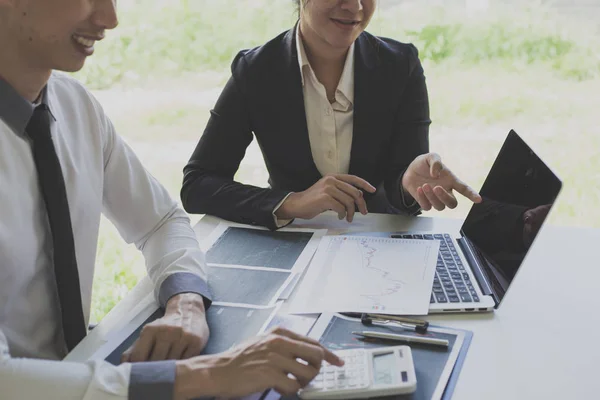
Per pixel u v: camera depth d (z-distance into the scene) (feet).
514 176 4.21
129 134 11.19
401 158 5.56
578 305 3.87
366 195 5.68
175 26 13.29
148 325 3.56
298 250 4.56
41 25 3.47
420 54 11.89
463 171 9.59
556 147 9.82
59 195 3.75
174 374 3.08
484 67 11.72
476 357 3.45
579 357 3.44
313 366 3.15
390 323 3.70
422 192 4.84
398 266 4.24
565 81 11.23
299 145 5.52
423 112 5.64
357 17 5.02
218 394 3.07
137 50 12.95
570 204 9.05
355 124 5.48
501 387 3.23
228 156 5.57
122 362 3.45
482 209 4.53
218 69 12.67
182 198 5.41
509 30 12.07
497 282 3.92
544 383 3.26
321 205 4.84
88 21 3.56
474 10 12.55
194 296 3.88
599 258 4.34
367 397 3.13
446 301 3.88
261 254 4.52
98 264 9.18
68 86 4.20
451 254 4.41
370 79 5.44
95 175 4.23
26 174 3.72
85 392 3.02
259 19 13.16
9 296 3.65
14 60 3.60
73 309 3.83
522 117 10.52
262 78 5.45
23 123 3.69
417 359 3.40
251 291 4.08
